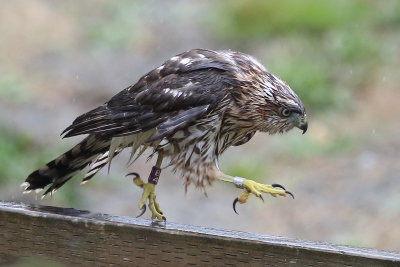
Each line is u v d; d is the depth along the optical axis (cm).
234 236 479
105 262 482
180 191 1553
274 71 1945
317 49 2116
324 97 1870
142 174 1598
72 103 1970
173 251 473
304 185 1537
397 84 1936
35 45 2264
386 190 1435
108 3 2539
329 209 1417
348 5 2314
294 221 1404
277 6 2347
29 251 492
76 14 2452
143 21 2450
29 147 1614
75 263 486
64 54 2236
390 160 1565
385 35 2166
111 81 2112
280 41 2220
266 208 1482
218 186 1589
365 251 464
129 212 1429
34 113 1869
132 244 478
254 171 1616
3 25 2320
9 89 1981
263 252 463
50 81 2077
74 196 1371
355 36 2070
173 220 1420
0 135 1603
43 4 2467
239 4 2389
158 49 2302
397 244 1246
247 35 2312
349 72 1983
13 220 493
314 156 1666
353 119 1802
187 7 2538
